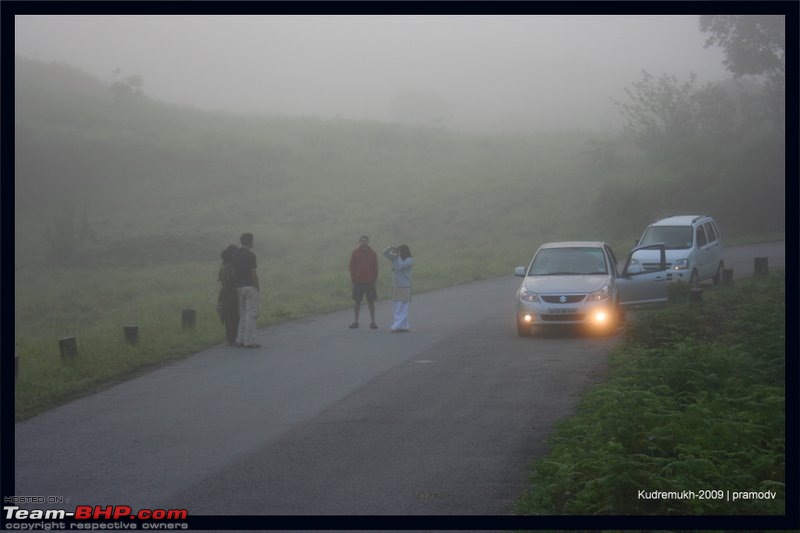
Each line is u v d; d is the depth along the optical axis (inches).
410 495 449.7
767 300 974.4
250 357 912.3
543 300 971.3
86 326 1525.6
